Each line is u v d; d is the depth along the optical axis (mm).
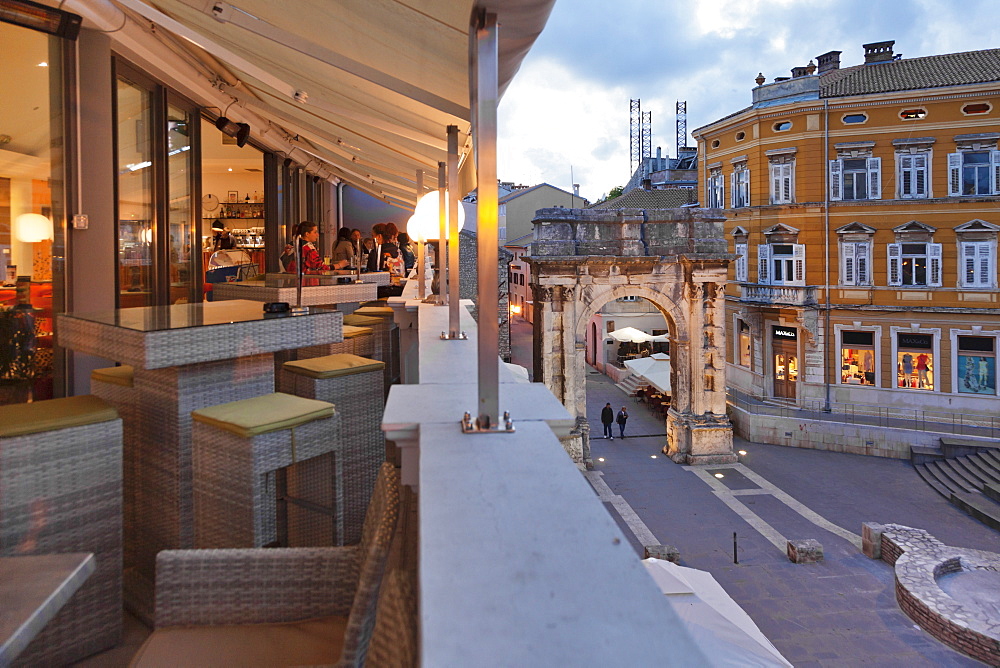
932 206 23734
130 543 3279
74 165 5953
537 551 832
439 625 663
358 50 2713
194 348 2941
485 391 1429
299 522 3234
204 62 7957
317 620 2133
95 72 6094
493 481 1092
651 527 17625
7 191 5391
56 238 5852
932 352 23781
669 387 27969
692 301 22906
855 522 17734
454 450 1270
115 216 6758
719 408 22922
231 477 2766
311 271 6781
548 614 685
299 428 2889
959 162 23438
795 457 23172
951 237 23516
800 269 25703
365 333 5215
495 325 1459
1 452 2355
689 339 23156
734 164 28453
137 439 3223
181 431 2986
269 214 12805
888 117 24344
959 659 11055
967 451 21312
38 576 1573
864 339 24875
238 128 9070
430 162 5387
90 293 6160
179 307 4000
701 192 31047
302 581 2135
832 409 25234
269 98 7637
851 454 23297
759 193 26906
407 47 2336
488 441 1337
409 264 11484
